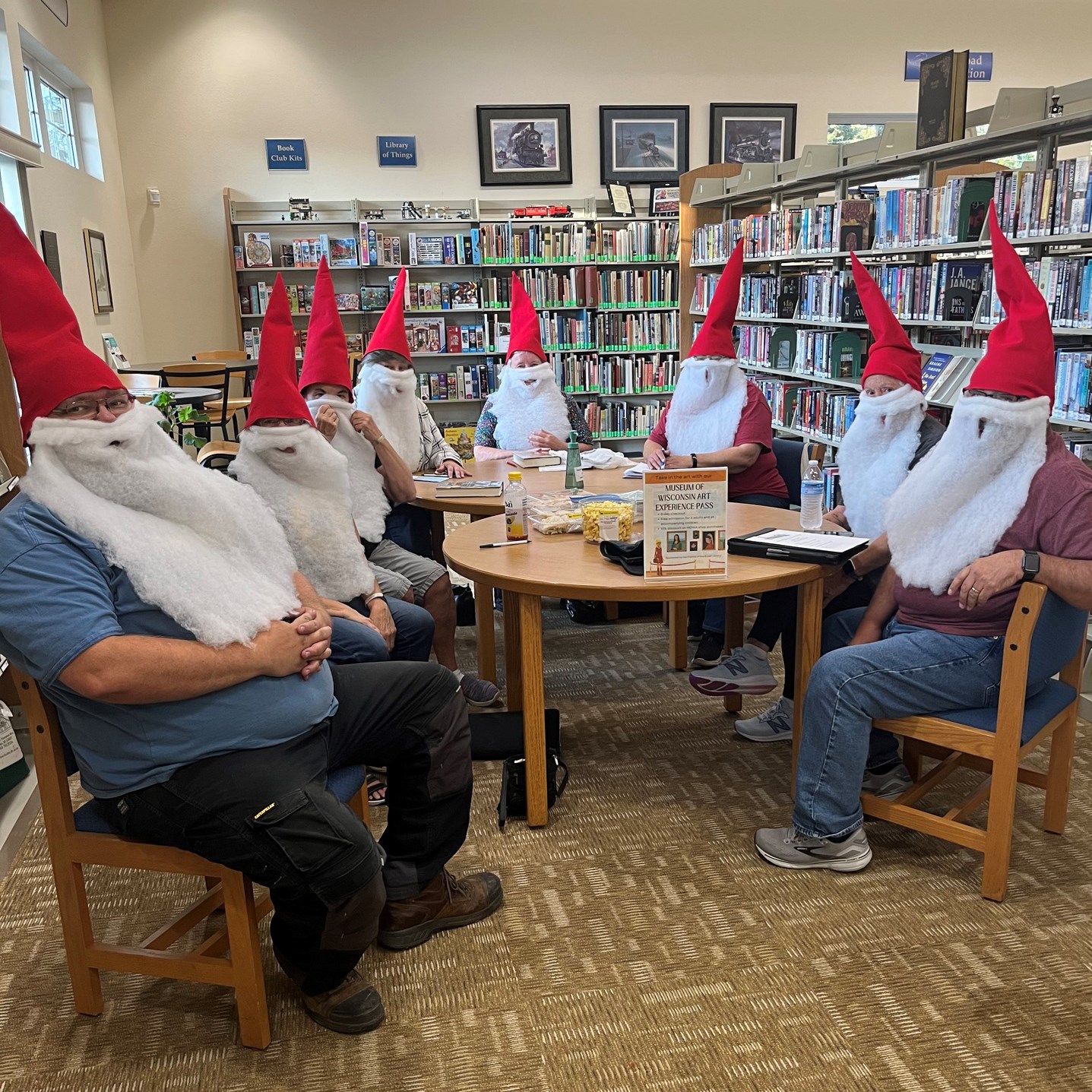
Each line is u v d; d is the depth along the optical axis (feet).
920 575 6.63
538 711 7.38
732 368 11.66
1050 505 6.17
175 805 4.84
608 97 25.48
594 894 6.70
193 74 23.93
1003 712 6.13
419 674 5.95
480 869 7.03
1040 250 11.87
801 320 16.84
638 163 25.93
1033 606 5.85
